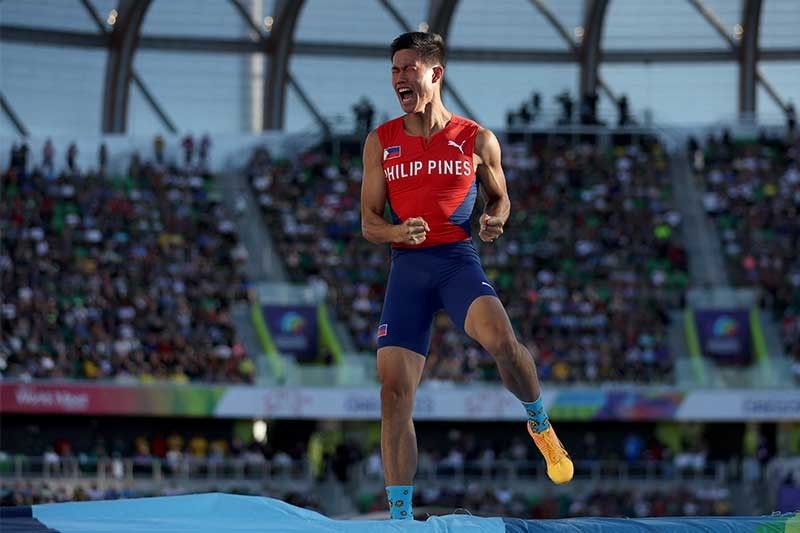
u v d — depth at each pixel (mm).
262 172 126000
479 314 17562
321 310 109250
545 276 113688
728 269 118375
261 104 140125
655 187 127750
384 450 17828
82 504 15195
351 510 92438
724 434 107312
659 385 100188
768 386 98750
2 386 90375
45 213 112688
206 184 125000
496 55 142500
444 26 139875
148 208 117438
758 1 138750
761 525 15055
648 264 117125
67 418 98438
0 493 79062
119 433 99938
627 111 134625
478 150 18609
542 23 142125
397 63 18172
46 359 94500
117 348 98188
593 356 104500
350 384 97812
